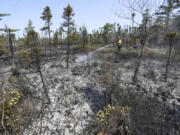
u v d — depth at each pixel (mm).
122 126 3785
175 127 3615
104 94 5941
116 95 5449
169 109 4586
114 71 8734
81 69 10758
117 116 4078
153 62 13000
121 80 7746
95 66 11477
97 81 7574
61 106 5141
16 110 4121
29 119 4137
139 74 9305
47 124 4121
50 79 8273
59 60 14047
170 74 9328
